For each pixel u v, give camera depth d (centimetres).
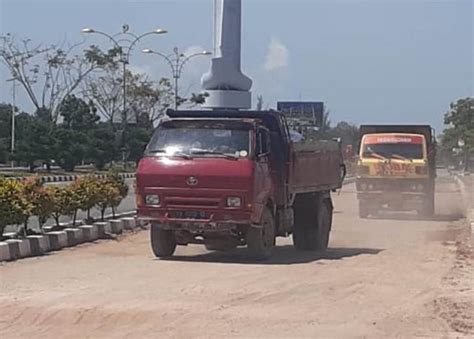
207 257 1797
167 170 1681
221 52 3509
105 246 1997
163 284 1402
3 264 1642
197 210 1672
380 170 3023
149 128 6406
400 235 2464
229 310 1191
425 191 3014
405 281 1486
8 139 6531
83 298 1258
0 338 1033
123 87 6425
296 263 1720
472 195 4403
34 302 1223
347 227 2728
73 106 6938
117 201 2398
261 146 1716
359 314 1191
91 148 6081
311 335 1060
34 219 2302
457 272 1606
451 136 10275
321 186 2011
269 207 1761
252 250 1733
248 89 3547
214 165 1662
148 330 1073
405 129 3114
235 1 3519
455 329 1108
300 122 2255
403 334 1077
